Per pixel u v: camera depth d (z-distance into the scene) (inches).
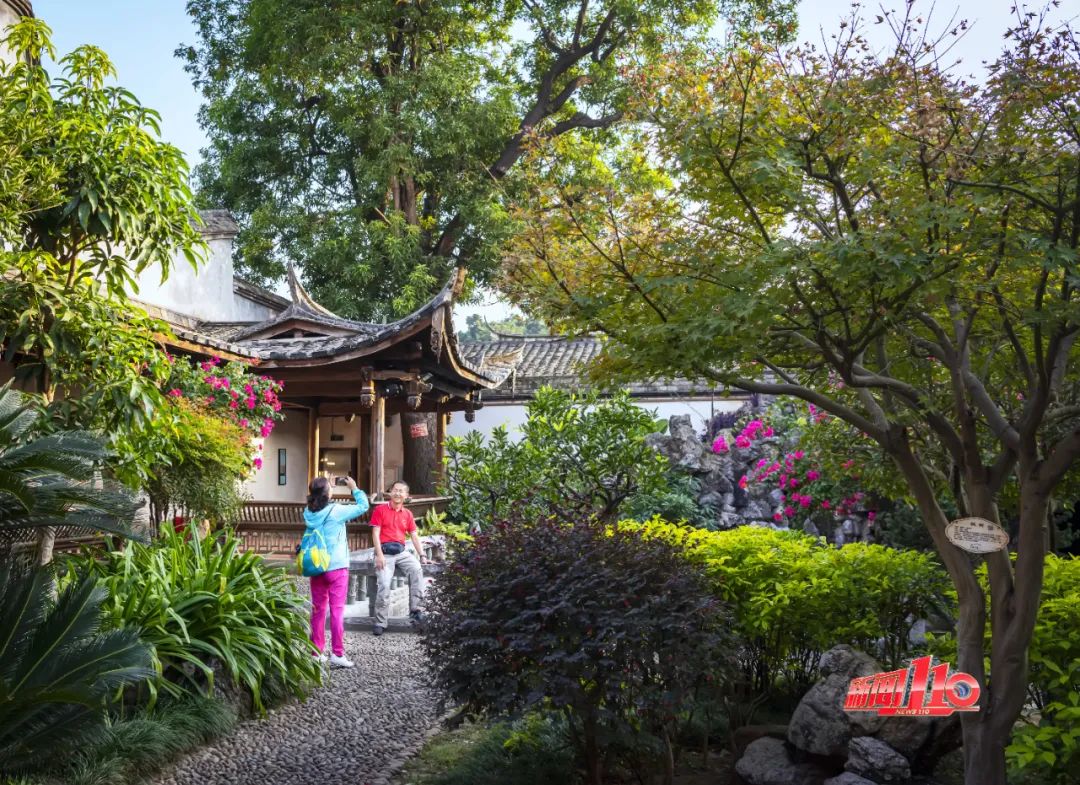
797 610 225.3
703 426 767.7
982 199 149.3
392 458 857.5
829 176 163.2
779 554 238.5
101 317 244.2
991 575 170.1
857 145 157.6
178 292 681.0
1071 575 201.9
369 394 559.2
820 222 166.1
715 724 231.3
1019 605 163.5
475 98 818.8
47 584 184.2
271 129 850.8
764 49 161.6
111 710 216.2
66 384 259.1
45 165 229.6
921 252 141.3
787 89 163.5
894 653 230.8
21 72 238.4
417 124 763.4
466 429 838.5
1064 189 149.4
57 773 184.5
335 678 296.0
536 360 866.1
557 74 883.4
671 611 177.3
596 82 831.7
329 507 312.0
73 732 174.7
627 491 356.5
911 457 175.8
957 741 191.5
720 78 164.1
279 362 560.7
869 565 229.1
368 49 786.8
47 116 237.0
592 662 173.2
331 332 628.4
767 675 247.0
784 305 155.9
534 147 193.3
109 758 193.8
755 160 158.2
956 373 173.5
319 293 820.0
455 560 198.1
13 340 241.4
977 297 159.9
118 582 241.8
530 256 185.5
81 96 249.0
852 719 191.9
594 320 177.9
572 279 183.9
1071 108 148.8
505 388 826.2
